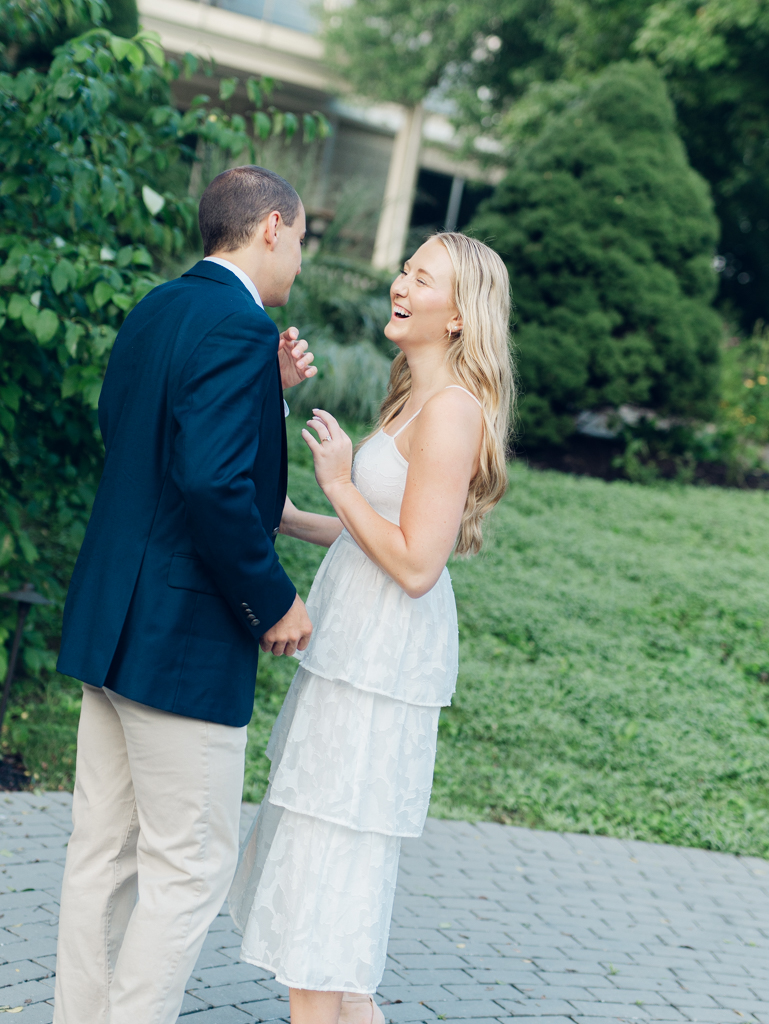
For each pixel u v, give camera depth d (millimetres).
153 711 1973
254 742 4797
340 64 16703
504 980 3094
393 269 12031
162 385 1952
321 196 17734
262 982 2824
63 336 4004
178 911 2002
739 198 16641
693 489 10742
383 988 2918
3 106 3785
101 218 4156
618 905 3922
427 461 2096
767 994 3287
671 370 10805
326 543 2584
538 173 10930
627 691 6293
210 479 1800
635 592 7816
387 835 2174
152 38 3678
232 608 1979
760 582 8234
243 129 4316
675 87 13602
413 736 2215
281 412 2059
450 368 2242
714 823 4984
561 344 10539
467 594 7281
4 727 4367
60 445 4613
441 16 16062
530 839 4504
